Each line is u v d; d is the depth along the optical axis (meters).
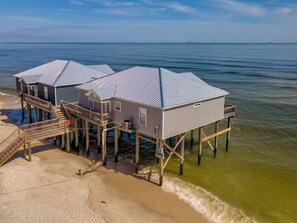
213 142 32.22
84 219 17.52
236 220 18.39
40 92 34.47
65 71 34.12
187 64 118.69
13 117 40.59
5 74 92.69
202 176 24.11
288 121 40.38
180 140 23.56
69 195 20.09
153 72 25.70
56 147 28.98
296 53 183.75
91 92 25.31
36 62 134.50
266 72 92.12
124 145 30.44
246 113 44.50
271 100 53.28
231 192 21.77
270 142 32.66
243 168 26.03
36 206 18.66
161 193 21.00
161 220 17.89
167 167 25.47
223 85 70.12
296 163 27.34
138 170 24.14
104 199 19.81
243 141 32.84
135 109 23.09
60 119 28.05
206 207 19.56
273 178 24.33
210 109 25.47
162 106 20.69
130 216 18.09
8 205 18.70
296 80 76.62
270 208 19.94
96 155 27.48
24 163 24.77
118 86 25.84
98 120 24.89
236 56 161.62
